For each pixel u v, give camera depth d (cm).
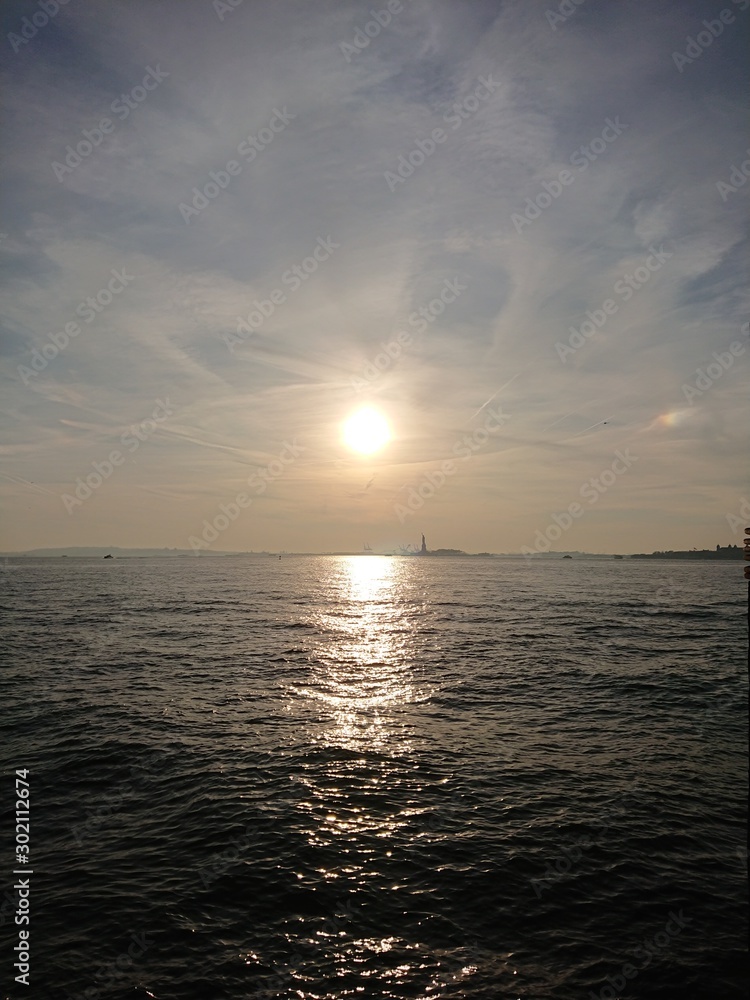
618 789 1628
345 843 1330
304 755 1867
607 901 1131
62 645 3784
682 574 15988
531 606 6600
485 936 1029
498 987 915
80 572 15500
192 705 2425
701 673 3056
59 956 972
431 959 973
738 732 2123
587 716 2316
